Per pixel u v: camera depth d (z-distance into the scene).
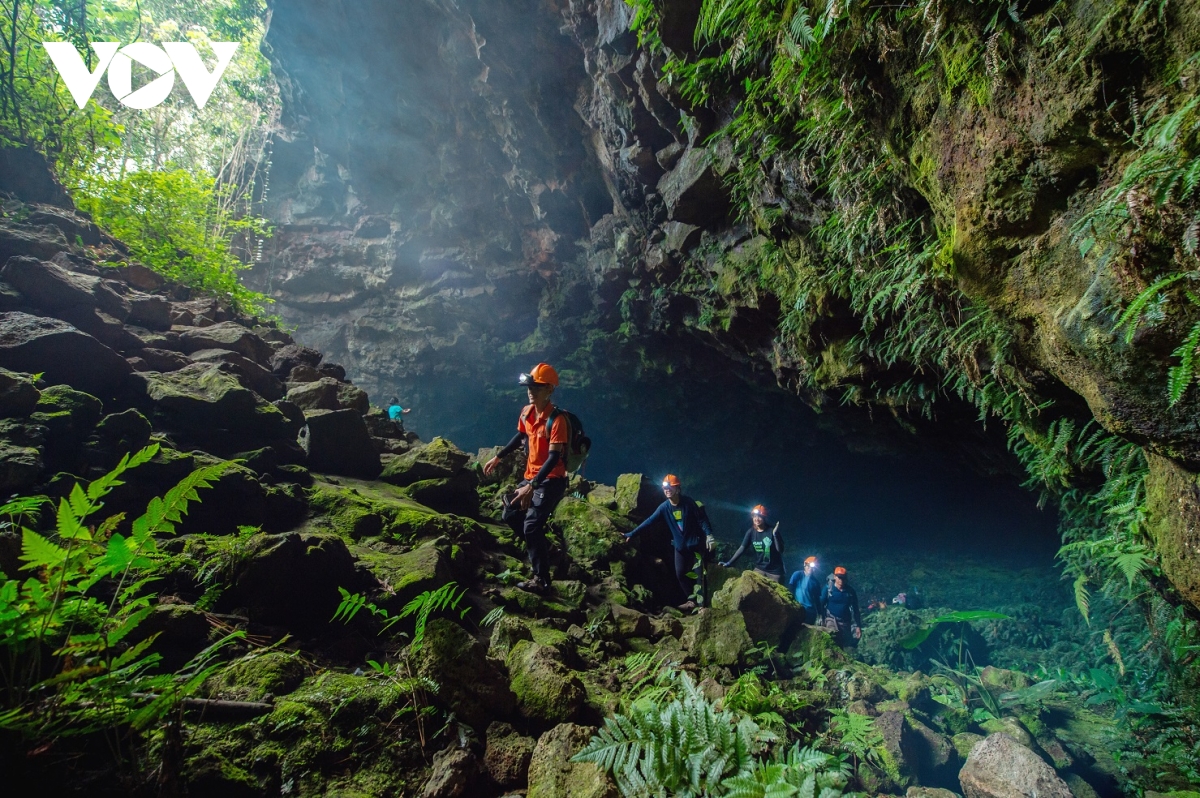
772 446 18.47
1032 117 2.08
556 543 5.19
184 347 5.19
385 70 13.12
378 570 3.22
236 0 15.91
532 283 16.70
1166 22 1.62
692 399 17.17
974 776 2.87
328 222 18.17
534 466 4.33
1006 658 7.49
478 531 4.66
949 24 2.25
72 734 1.59
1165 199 1.52
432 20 11.52
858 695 3.66
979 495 16.52
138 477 3.16
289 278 18.50
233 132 15.64
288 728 2.03
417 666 2.44
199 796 1.78
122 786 1.68
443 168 15.02
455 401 20.16
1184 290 1.63
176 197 6.84
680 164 7.79
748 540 7.00
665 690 2.72
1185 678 3.63
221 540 2.95
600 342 16.17
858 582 15.49
